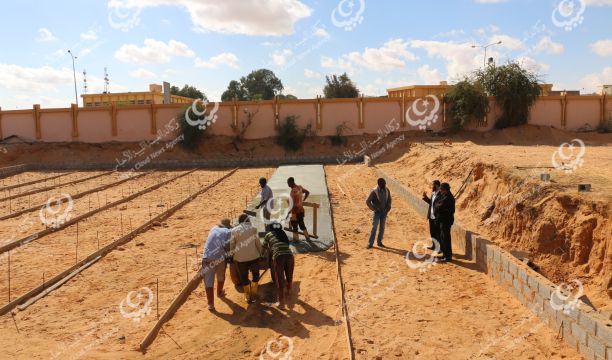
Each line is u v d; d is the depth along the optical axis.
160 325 8.17
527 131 36.81
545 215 10.45
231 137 38.56
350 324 8.04
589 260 9.20
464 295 9.13
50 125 38.75
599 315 6.66
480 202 14.34
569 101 38.78
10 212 17.97
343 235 13.78
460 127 37.44
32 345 7.49
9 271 10.64
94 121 38.78
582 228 9.48
